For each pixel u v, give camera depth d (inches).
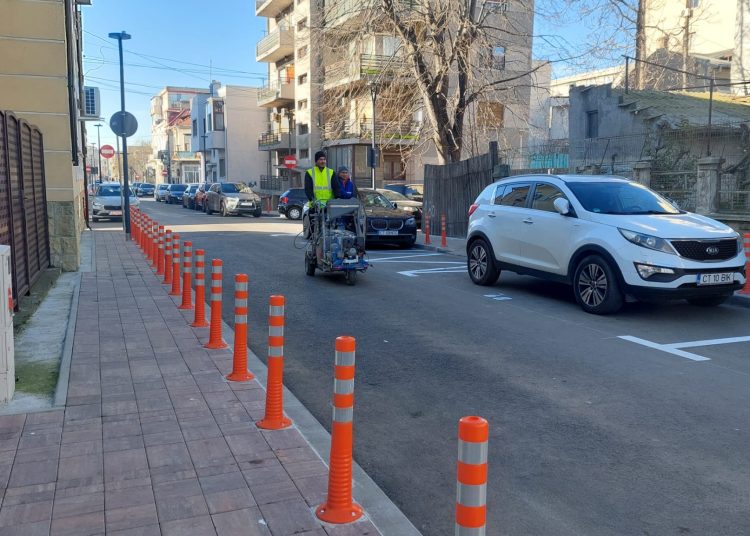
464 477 90.4
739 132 701.3
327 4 1000.9
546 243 387.5
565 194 385.4
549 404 219.1
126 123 775.7
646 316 350.9
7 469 162.9
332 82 1242.0
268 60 2044.8
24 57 483.5
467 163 770.8
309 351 286.8
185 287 358.9
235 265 554.3
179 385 228.5
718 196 613.3
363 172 1521.9
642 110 815.7
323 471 163.2
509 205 430.9
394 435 195.3
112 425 191.5
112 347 277.9
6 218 323.0
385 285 454.3
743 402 219.0
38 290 407.2
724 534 140.3
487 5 821.9
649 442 188.1
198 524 138.1
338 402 140.1
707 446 185.0
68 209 498.0
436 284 458.9
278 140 1948.8
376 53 1105.4
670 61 1168.8
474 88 838.5
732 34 1279.5
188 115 3634.4
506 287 446.6
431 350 286.4
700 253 327.3
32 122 486.6
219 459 169.3
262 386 229.8
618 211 367.2
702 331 316.5
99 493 151.2
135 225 756.0
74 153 517.3
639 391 230.7
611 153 834.2
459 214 793.6
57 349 275.4
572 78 1604.3
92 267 525.0
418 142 1081.4
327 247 448.5
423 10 789.9
